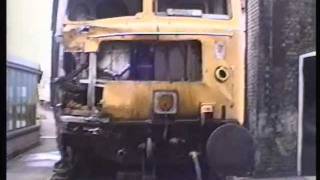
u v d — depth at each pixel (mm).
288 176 8617
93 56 6941
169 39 6930
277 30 8844
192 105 6926
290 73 8852
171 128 6914
